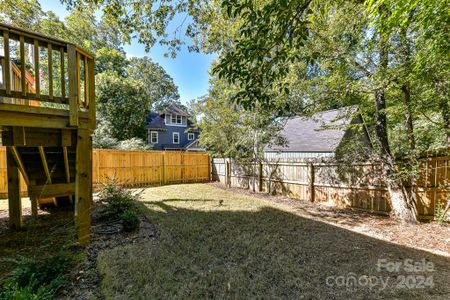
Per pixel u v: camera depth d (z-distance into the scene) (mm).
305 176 6980
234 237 3615
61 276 2178
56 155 3908
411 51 4059
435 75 3760
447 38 3000
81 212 3055
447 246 3316
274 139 8734
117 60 20016
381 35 3594
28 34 2467
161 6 4809
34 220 4262
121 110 16125
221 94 9961
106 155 8938
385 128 4832
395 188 4695
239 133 9695
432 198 4410
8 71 2369
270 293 2135
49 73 2656
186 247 3172
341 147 6176
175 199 6801
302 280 2373
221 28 5430
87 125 3131
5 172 6859
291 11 1921
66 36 8219
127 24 5000
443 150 4297
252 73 2307
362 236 3754
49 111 2650
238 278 2385
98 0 4523
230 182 10250
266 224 4379
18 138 2713
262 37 2059
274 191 8062
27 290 1730
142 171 9914
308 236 3727
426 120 4988
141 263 2629
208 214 5062
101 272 2412
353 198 5703
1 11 6164
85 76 3164
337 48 4473
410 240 3572
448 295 2139
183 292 2111
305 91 5406
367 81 4605
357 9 3984
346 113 5809
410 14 2850
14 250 2967
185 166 11414
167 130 22125
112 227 3910
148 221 4406
